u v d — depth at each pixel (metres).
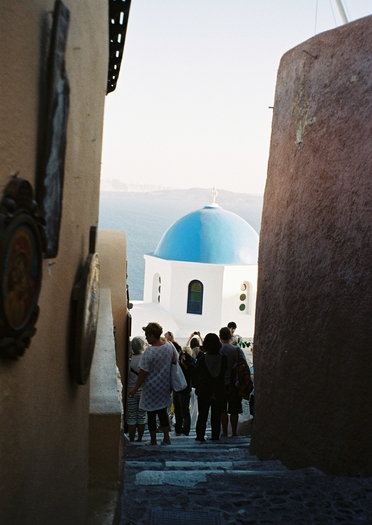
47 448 2.00
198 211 30.92
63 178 2.00
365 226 4.98
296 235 6.02
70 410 2.47
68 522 2.45
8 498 1.54
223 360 7.63
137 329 28.23
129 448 6.66
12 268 1.50
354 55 5.27
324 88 5.63
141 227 189.12
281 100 6.65
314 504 4.21
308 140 5.85
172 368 6.91
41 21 1.73
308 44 5.96
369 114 5.04
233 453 6.91
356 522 3.93
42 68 1.76
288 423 5.96
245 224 30.81
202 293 28.94
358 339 4.99
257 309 7.15
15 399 1.60
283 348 6.18
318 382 5.47
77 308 2.39
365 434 4.85
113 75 5.39
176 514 3.97
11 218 1.45
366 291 4.93
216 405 7.76
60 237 2.09
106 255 8.13
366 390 4.86
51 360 2.04
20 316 1.59
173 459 6.08
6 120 1.45
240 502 4.28
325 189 5.52
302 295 5.82
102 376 4.32
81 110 2.42
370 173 4.96
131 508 4.05
